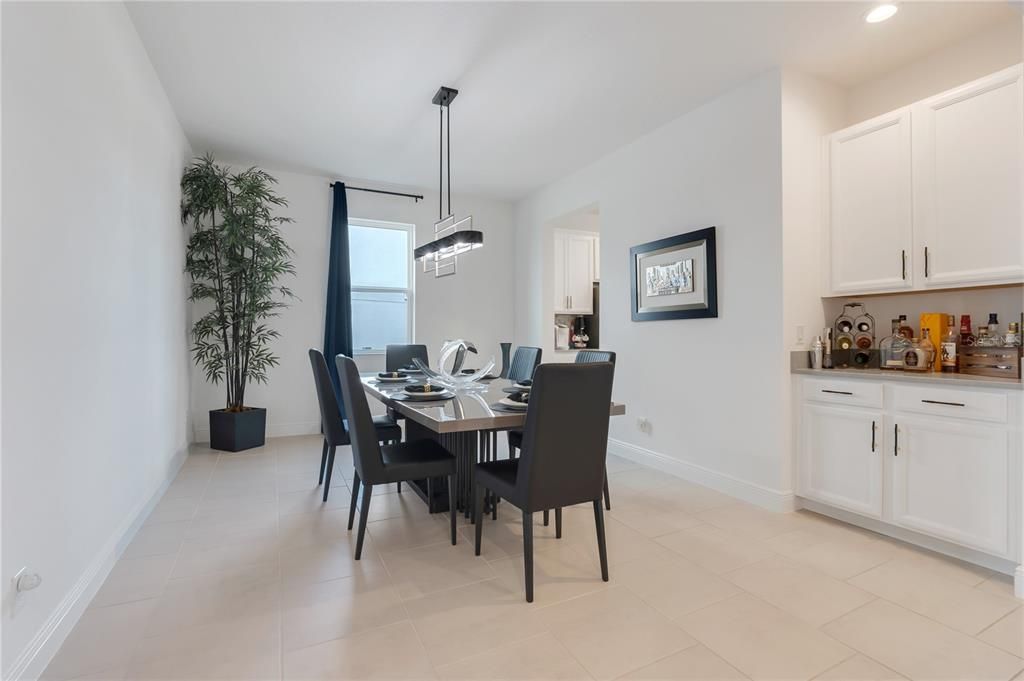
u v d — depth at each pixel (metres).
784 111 2.87
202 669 1.52
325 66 2.89
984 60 2.53
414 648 1.64
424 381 3.48
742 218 3.08
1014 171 2.20
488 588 2.02
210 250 4.16
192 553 2.32
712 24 2.48
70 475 1.72
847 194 2.86
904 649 1.63
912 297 2.79
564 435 1.96
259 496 3.12
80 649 1.61
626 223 4.09
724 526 2.67
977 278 2.31
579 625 1.77
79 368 1.81
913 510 2.36
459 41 2.64
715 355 3.27
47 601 1.55
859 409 2.57
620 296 4.16
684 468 3.52
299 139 3.99
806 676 1.50
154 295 2.93
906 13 2.39
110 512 2.13
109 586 2.01
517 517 2.85
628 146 4.07
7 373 1.34
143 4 2.34
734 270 3.13
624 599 1.94
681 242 3.47
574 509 2.96
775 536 2.54
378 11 2.39
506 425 2.09
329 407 3.04
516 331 5.96
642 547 2.41
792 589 2.01
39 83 1.54
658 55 2.76
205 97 3.28
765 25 2.49
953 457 2.22
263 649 1.62
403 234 5.54
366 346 5.35
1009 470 2.04
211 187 3.91
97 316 1.99
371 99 3.29
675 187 3.59
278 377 4.84
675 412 3.60
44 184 1.56
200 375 4.52
